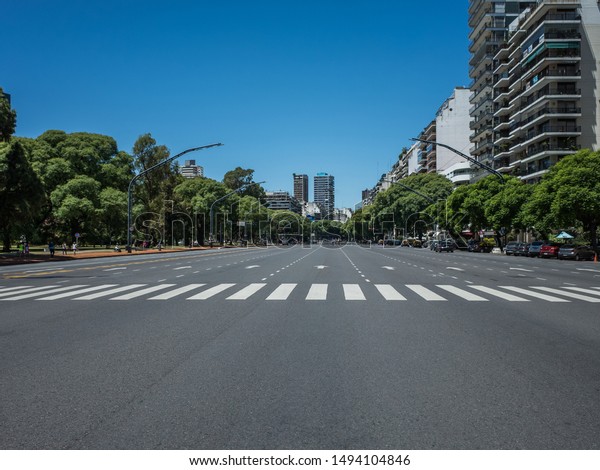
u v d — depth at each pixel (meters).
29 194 43.84
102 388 5.66
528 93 72.44
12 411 4.93
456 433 4.37
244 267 29.94
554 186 46.50
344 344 8.06
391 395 5.40
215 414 4.83
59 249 62.03
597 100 67.19
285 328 9.52
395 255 51.62
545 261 41.78
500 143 83.06
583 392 5.50
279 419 4.70
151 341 8.30
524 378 6.06
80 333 9.02
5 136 49.56
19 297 14.84
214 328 9.52
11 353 7.45
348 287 17.44
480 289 16.86
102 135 71.00
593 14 67.25
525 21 74.06
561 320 10.45
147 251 65.56
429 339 8.46
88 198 60.47
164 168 91.75
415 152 150.50
